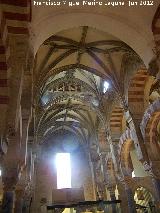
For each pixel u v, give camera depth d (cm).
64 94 2084
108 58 1628
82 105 2355
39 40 985
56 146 2839
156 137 1391
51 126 2645
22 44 776
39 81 1548
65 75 1931
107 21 1112
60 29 1094
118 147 1778
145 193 1911
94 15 1094
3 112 727
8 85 724
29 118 1162
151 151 1351
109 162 2111
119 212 1650
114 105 1812
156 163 1315
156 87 1647
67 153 2814
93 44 1557
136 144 1438
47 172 2652
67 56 1625
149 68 1090
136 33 1095
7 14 745
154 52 1041
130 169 1678
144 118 1402
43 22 966
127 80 1576
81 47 1573
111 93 1814
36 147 2117
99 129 2277
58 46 1541
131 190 1603
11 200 850
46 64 1580
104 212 1669
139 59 1413
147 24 1058
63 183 2619
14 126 724
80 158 2792
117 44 1491
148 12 1042
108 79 1681
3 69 698
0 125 715
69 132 2927
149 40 1054
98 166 2448
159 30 1032
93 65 1711
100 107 1995
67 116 2569
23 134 1121
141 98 1559
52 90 2062
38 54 1508
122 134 1702
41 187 2538
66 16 1048
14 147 844
